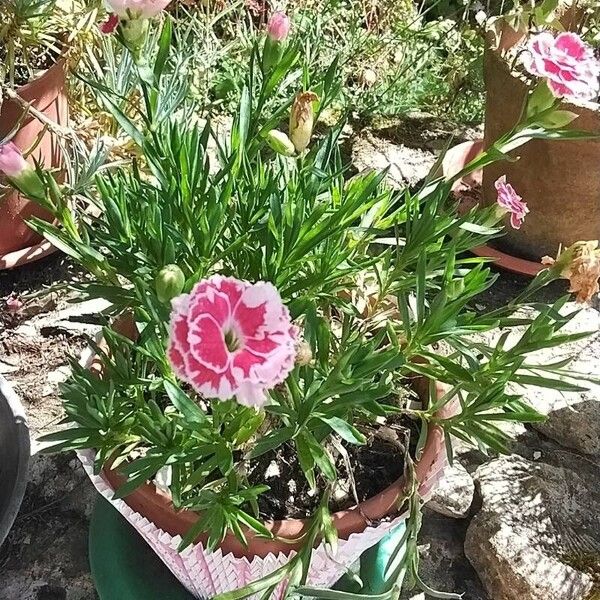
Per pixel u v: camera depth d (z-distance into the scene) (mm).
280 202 349
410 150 797
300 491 382
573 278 369
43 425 560
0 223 607
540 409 575
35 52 620
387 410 339
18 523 515
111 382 333
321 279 360
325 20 822
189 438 330
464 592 493
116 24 358
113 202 363
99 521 487
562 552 482
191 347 255
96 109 670
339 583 453
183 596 462
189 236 366
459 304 341
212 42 787
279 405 333
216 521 323
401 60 842
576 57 349
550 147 607
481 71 829
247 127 387
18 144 585
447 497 510
